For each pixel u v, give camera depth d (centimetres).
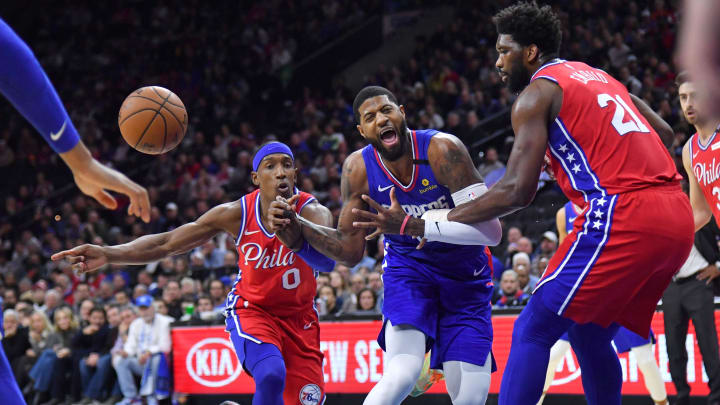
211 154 1381
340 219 305
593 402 273
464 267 309
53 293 948
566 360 551
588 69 255
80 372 812
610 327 262
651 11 1217
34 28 1880
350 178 309
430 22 1641
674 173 247
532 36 257
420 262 310
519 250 745
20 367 859
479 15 1408
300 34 1708
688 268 497
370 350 621
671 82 1036
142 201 170
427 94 1281
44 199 1425
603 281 240
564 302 244
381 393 277
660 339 534
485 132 1091
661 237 236
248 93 1608
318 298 727
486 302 319
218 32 1741
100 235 1167
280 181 359
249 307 367
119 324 813
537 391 251
